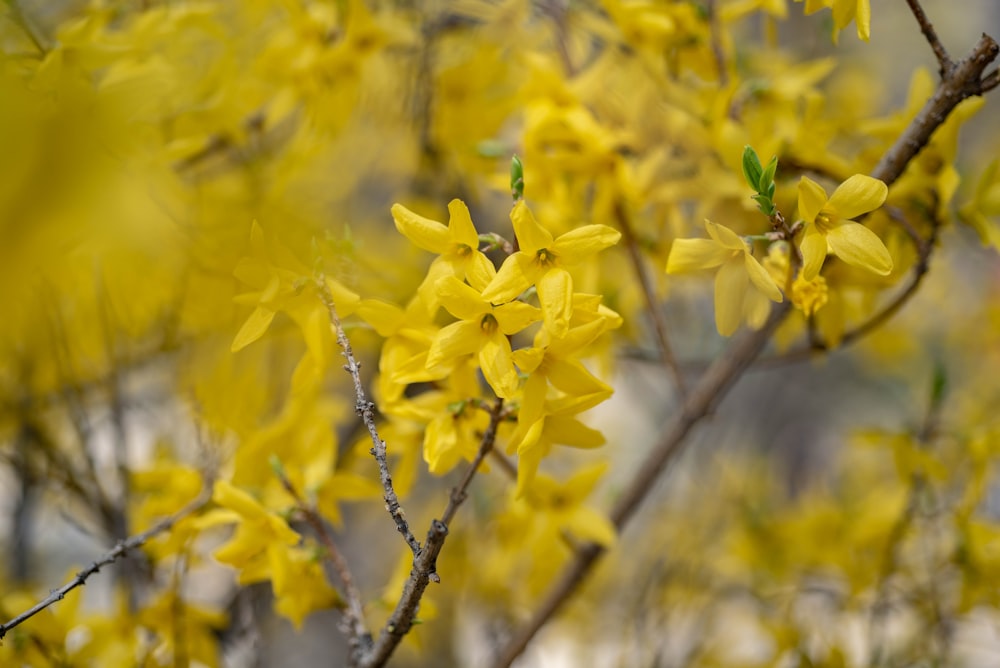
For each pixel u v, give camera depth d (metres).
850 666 0.73
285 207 0.64
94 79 0.59
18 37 0.56
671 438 0.66
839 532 0.80
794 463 1.60
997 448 0.67
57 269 0.57
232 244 0.61
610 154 0.64
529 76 0.66
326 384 0.78
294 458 0.61
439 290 0.52
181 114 0.63
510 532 0.68
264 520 0.58
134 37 0.62
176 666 0.61
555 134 0.64
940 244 0.62
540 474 0.62
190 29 0.65
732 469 1.11
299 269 0.55
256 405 0.65
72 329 0.65
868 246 0.53
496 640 0.78
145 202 0.50
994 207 0.59
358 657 0.57
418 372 0.54
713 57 0.66
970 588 0.68
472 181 0.75
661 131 0.64
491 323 0.53
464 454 0.56
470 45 0.75
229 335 0.64
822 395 1.58
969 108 0.59
